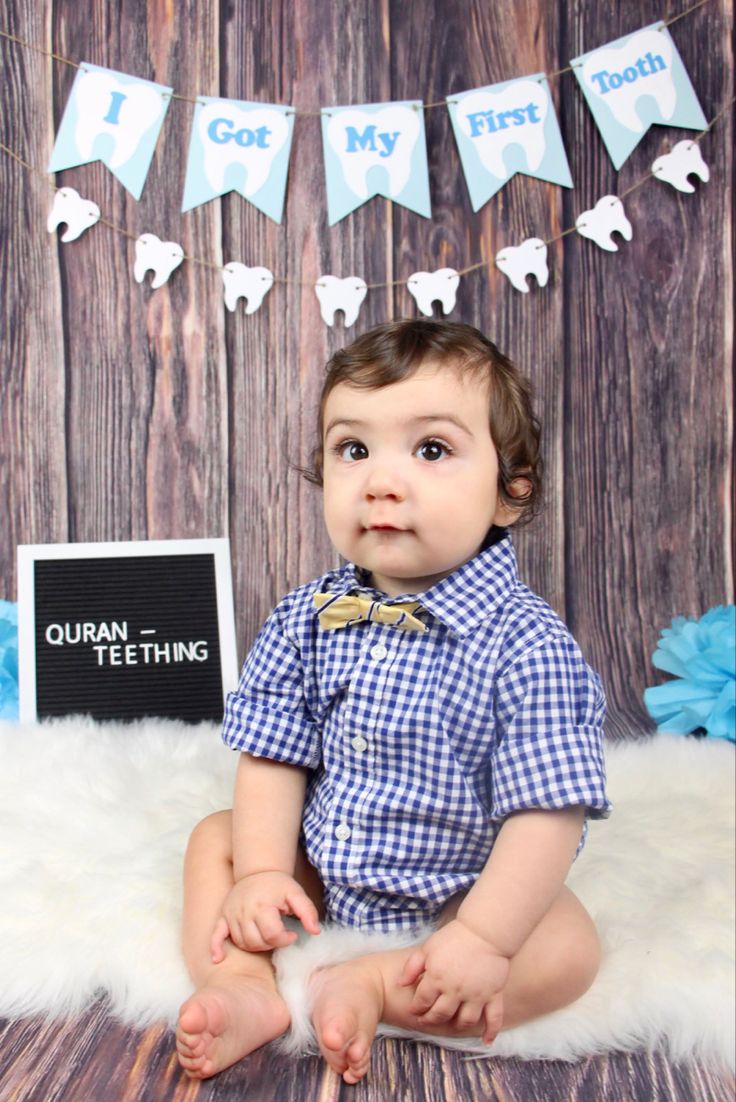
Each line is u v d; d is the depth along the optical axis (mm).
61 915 978
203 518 1751
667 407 1738
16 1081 795
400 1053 853
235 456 1745
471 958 838
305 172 1708
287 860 995
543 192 1704
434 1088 801
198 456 1744
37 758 1328
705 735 1643
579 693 966
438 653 994
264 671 1079
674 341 1733
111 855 1077
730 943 965
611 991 901
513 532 1739
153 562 1657
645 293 1726
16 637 1645
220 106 1677
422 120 1679
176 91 1690
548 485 1740
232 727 1059
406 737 976
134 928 958
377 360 1011
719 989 899
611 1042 870
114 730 1482
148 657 1622
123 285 1718
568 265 1719
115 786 1257
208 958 897
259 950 896
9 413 1720
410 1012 853
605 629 1757
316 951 889
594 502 1745
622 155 1681
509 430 1048
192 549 1677
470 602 1000
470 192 1688
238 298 1730
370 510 982
